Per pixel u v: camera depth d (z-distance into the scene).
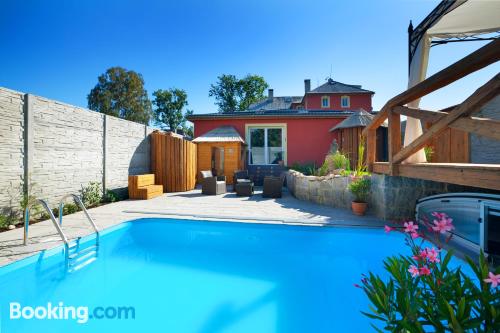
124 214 6.91
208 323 3.03
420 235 2.15
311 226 5.73
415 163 5.08
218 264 4.55
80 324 2.95
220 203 8.58
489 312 1.56
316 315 3.16
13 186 5.84
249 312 3.23
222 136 14.07
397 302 1.83
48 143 6.74
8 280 3.70
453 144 8.15
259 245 5.37
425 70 5.65
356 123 12.27
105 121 8.94
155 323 2.99
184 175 11.77
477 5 5.05
